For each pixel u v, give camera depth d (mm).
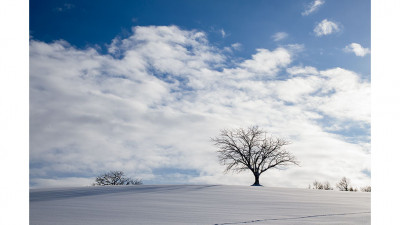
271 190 28125
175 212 14164
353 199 22109
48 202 17656
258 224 11375
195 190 25797
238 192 24969
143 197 20484
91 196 20969
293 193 26062
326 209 15922
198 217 12766
